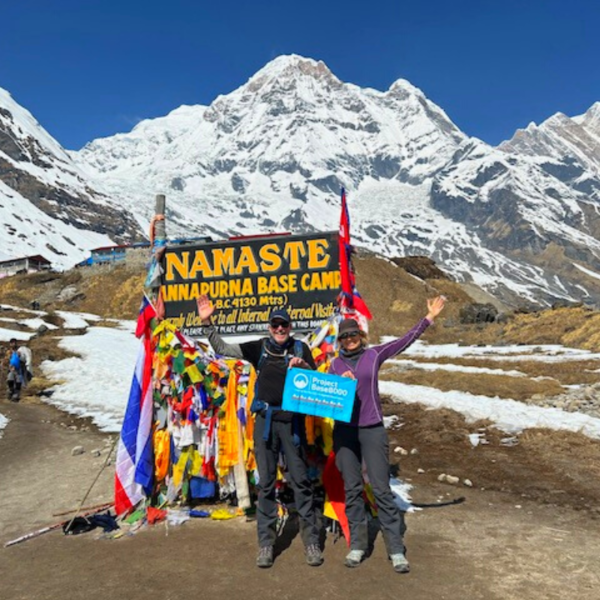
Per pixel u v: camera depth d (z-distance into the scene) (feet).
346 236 24.26
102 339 125.59
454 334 192.44
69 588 15.74
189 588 15.38
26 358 65.21
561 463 30.42
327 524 20.08
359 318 23.48
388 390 60.64
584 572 16.26
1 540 20.26
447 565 16.63
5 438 40.45
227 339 25.61
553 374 76.69
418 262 356.79
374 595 14.67
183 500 22.54
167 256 26.40
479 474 28.96
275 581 15.61
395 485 26.58
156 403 22.80
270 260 25.21
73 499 24.88
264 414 17.37
